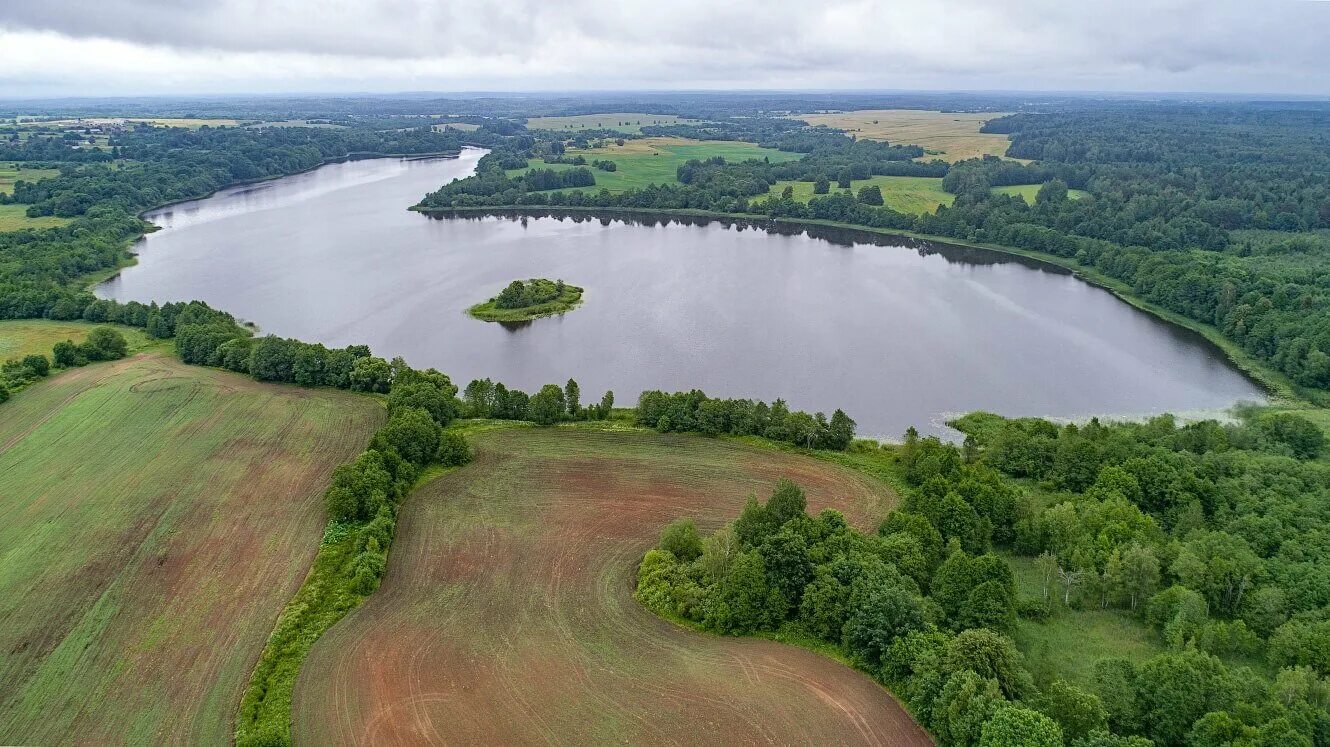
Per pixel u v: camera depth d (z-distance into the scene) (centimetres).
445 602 8300
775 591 7925
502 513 10088
